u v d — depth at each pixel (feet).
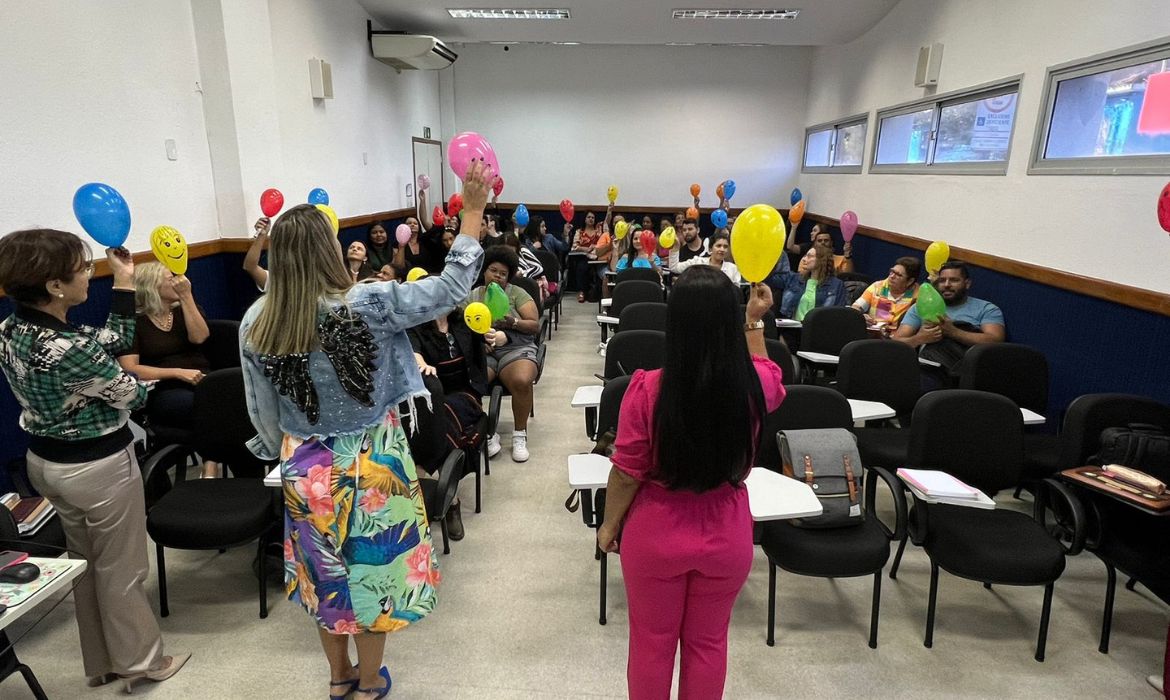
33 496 7.59
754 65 29.48
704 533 4.43
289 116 16.33
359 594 5.25
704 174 30.94
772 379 4.69
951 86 15.65
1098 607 7.82
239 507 7.25
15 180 8.97
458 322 10.30
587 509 7.16
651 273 17.66
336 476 5.01
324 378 4.82
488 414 10.71
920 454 7.73
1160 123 9.21
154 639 6.27
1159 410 7.68
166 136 12.19
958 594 8.01
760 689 6.41
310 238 4.62
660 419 4.11
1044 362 9.96
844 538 6.78
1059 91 11.66
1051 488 7.51
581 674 6.60
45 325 5.07
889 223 19.35
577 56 30.07
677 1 19.99
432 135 29.63
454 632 7.20
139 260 11.33
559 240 29.96
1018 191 12.60
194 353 10.52
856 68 23.09
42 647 6.88
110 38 10.61
